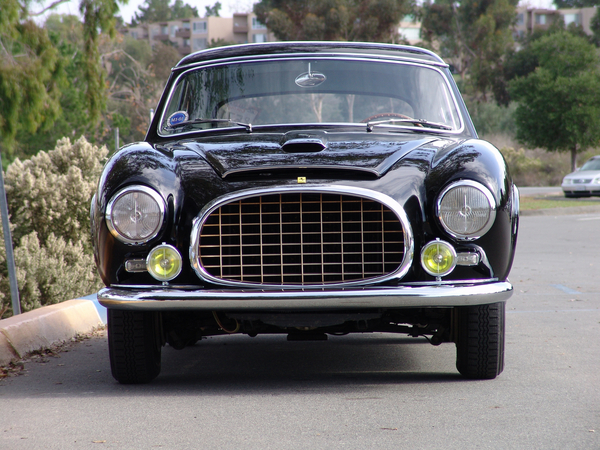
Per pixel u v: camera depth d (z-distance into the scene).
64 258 14.38
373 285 6.52
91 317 11.26
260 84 8.57
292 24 80.12
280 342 10.25
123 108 81.19
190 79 8.79
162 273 6.64
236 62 8.78
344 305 6.44
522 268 18.52
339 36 79.81
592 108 55.94
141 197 6.65
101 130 45.03
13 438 5.77
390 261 6.57
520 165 80.81
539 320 11.54
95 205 7.01
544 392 7.01
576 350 9.16
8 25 19.66
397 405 6.57
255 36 184.25
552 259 20.31
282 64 8.70
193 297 6.48
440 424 5.99
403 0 80.50
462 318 7.29
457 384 7.36
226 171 6.72
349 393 7.05
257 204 6.55
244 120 8.35
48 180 15.04
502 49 101.00
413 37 140.62
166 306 6.52
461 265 6.68
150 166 6.88
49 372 8.28
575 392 7.01
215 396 6.99
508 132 97.94
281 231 6.53
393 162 6.86
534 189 61.50
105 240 6.75
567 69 58.38
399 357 9.01
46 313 10.18
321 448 5.42
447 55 107.94
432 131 8.25
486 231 6.66
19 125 20.52
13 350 9.04
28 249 13.69
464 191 6.63
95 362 8.84
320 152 7.00
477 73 101.38
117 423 6.12
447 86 8.79
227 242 6.59
